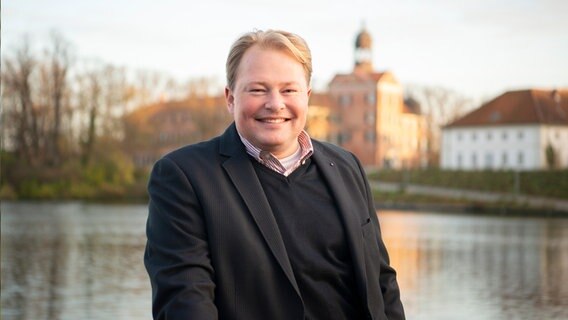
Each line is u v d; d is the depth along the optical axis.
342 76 119.62
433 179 81.75
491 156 96.12
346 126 118.31
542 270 24.31
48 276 20.22
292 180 2.95
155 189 2.86
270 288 2.77
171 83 100.25
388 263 3.15
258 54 2.87
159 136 97.06
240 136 2.95
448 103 121.06
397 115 122.12
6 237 34.06
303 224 2.89
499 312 15.83
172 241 2.76
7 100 73.50
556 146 93.44
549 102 95.75
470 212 66.44
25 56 74.00
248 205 2.81
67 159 76.25
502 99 98.00
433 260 27.28
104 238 34.00
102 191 71.88
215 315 2.68
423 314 15.37
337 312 2.89
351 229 2.93
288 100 2.88
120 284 18.69
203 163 2.87
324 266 2.87
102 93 79.69
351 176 3.11
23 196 69.69
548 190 73.00
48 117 75.31
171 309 2.65
